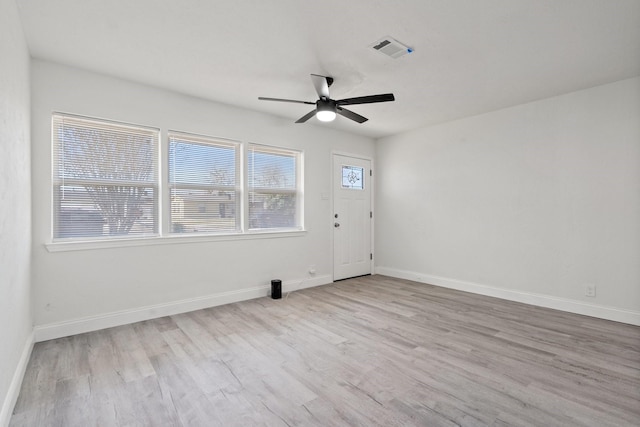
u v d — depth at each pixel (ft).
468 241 14.61
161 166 11.24
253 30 7.72
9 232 5.92
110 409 6.02
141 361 7.89
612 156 10.72
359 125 15.92
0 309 5.20
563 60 9.18
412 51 8.68
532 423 5.58
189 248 11.81
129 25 7.50
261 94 11.79
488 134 13.87
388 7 6.82
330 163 16.52
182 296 11.64
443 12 7.00
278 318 11.02
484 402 6.20
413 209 16.85
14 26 6.43
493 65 9.49
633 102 10.32
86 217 9.96
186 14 7.08
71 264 9.52
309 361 7.90
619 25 7.45
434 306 12.36
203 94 11.76
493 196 13.71
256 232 13.71
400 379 7.05
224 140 12.91
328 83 10.55
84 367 7.58
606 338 9.19
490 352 8.34
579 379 7.00
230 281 12.87
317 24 7.47
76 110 9.62
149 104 10.96
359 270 17.97
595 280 11.09
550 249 12.11
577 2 6.64
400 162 17.49
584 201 11.30
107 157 10.31
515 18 7.20
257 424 5.60
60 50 8.63
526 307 12.21
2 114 5.42
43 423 5.62
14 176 6.42
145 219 11.03
